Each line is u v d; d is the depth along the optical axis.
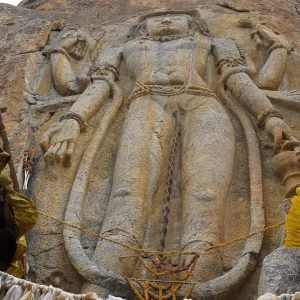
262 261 7.66
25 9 12.92
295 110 10.10
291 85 10.73
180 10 12.39
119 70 10.86
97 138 9.41
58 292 5.89
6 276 5.91
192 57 10.62
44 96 10.49
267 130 9.27
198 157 8.80
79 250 7.89
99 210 8.69
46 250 8.08
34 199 8.66
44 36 11.51
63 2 13.64
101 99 9.98
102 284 7.45
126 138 9.22
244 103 9.85
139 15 12.40
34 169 9.10
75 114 9.46
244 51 11.18
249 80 10.11
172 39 11.05
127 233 7.99
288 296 5.84
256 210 8.27
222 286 7.42
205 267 7.64
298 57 11.04
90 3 13.49
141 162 8.80
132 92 10.07
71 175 8.90
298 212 6.55
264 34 11.22
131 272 7.77
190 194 8.42
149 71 10.34
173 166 9.16
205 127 9.22
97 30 11.86
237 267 7.60
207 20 12.04
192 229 8.00
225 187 8.59
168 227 8.47
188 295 6.91
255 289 7.57
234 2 12.83
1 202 6.66
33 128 9.89
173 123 9.66
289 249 7.15
